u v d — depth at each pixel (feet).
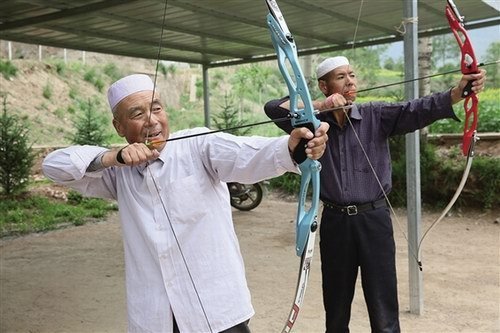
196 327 5.05
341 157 8.57
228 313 5.12
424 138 26.05
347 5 18.30
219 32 21.70
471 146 7.97
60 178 5.23
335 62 8.66
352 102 8.73
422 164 25.03
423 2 18.31
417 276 11.84
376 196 8.57
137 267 5.27
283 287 14.32
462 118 32.01
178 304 5.05
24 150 29.50
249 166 4.92
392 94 34.01
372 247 8.51
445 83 43.37
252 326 11.55
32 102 53.01
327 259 8.82
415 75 11.31
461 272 15.21
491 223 22.35
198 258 5.15
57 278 15.72
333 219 8.66
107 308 13.10
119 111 5.31
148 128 5.27
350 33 23.11
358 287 14.03
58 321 12.26
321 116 8.58
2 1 15.88
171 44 23.93
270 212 26.05
